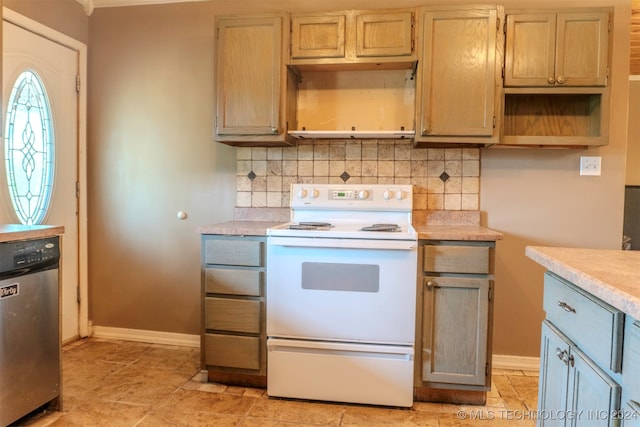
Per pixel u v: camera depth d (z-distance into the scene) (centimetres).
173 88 275
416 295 199
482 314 196
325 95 255
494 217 247
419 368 202
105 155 285
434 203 250
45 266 183
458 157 248
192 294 278
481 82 213
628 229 411
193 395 211
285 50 227
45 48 253
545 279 135
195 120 273
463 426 186
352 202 240
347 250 200
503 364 250
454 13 213
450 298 198
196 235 276
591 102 227
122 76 280
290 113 240
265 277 211
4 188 230
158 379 228
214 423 186
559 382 121
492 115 213
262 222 255
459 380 199
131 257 285
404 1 247
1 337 164
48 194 258
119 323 289
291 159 263
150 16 275
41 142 253
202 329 219
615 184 238
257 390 218
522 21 212
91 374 234
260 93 229
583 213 241
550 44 211
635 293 84
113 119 283
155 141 278
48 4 252
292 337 207
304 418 192
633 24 271
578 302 110
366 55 221
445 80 215
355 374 203
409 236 193
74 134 276
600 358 98
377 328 200
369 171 256
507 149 245
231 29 230
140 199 282
